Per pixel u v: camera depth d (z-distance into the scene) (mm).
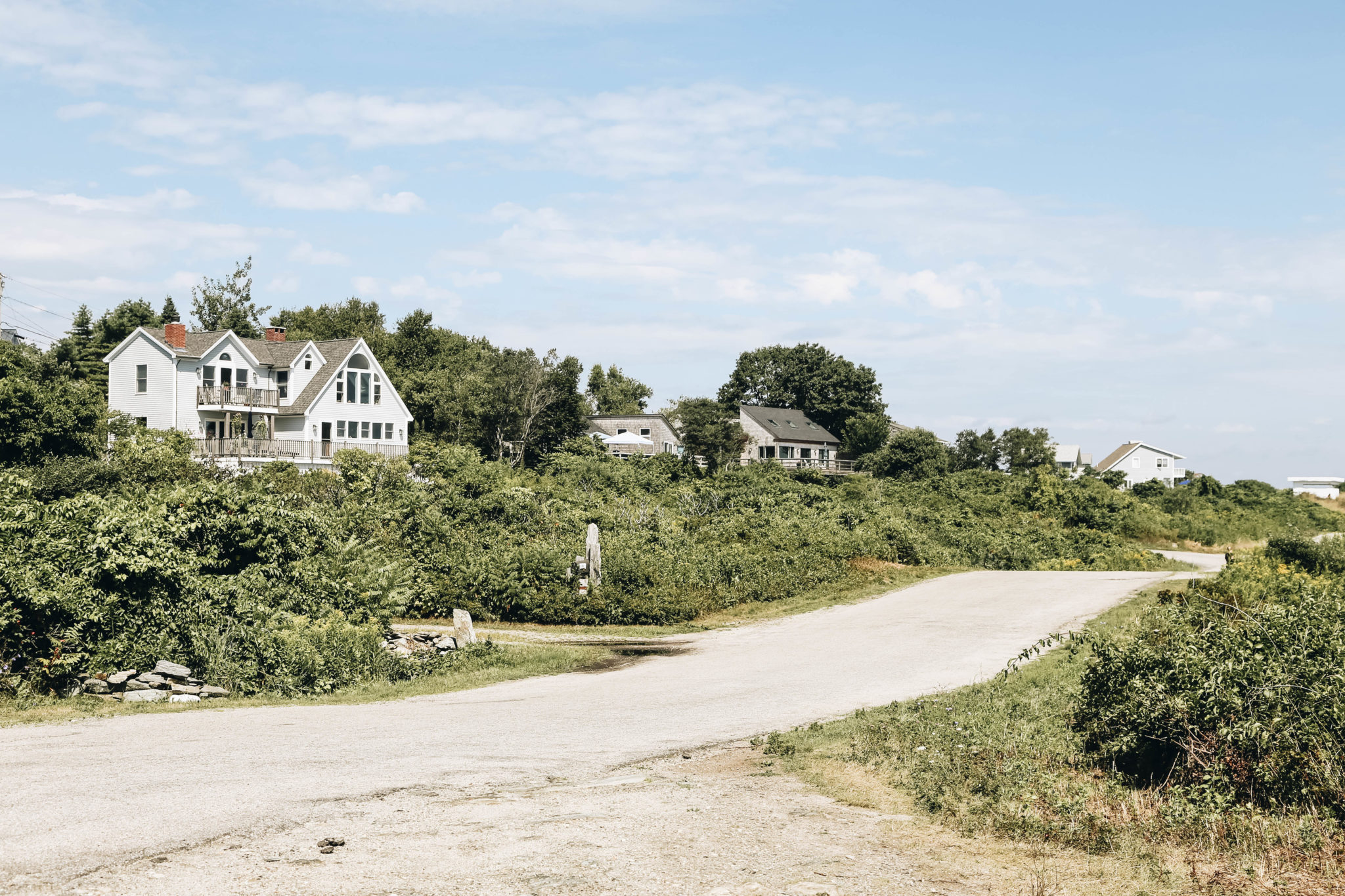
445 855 6309
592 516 33875
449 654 17766
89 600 14055
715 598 26234
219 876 5762
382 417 55781
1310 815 7355
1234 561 28062
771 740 10484
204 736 10695
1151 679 9055
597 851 6457
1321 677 8289
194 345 51125
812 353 103875
